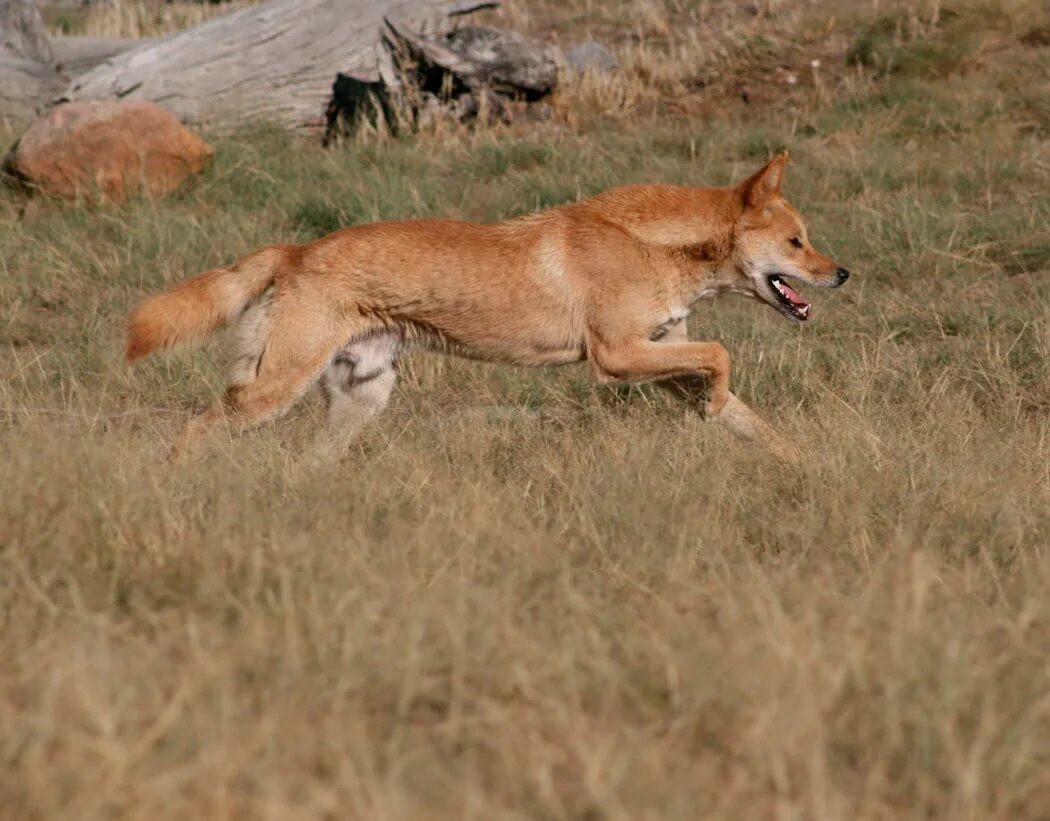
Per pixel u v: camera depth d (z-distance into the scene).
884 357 29.95
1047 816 11.80
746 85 53.69
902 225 38.31
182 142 43.59
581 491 20.30
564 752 12.45
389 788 11.21
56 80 53.56
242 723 12.52
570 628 14.91
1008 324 31.42
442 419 27.23
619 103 53.19
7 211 42.25
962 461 21.78
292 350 23.72
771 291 25.73
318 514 18.89
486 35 52.22
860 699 13.23
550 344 24.56
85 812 10.75
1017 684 13.59
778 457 23.09
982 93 48.84
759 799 11.90
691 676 13.40
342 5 52.91
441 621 14.62
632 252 24.30
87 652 13.57
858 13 58.12
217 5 78.81
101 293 36.38
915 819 11.66
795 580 16.48
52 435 20.39
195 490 19.48
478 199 43.34
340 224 41.00
